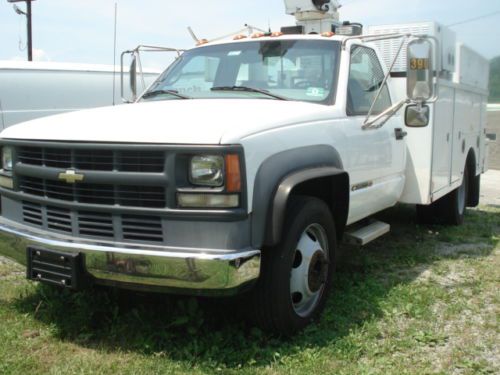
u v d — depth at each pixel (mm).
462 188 7789
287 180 3586
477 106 8031
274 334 3877
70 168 3604
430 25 6062
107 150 3461
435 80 4922
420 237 6945
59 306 4242
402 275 5340
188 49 5648
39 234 3748
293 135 3832
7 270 5230
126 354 3609
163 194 3381
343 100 4605
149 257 3314
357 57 5094
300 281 3947
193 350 3629
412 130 5898
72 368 3395
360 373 3393
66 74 10508
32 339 3807
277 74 4852
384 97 5500
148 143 3357
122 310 4211
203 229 3324
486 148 9062
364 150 4785
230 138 3309
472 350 3783
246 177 3350
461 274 5414
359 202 4816
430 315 4324
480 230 7434
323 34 5141
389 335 3961
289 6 6809
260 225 3434
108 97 11125
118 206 3465
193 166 3322
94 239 3559
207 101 4414
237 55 5125
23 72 9914
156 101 4742
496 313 4410
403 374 3402
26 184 3955
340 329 4008
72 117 4004
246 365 3482
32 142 3793
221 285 3273
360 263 5629
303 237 3990
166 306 4246
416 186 5957
